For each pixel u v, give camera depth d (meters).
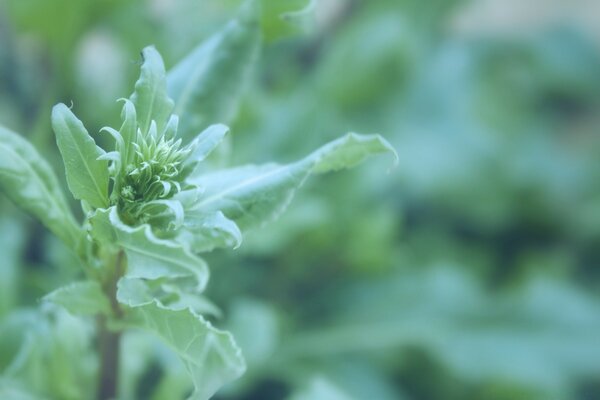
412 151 1.09
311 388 0.64
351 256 0.90
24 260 0.78
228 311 0.80
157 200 0.46
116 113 0.78
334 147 0.49
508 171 1.15
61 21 0.80
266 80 0.99
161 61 0.48
